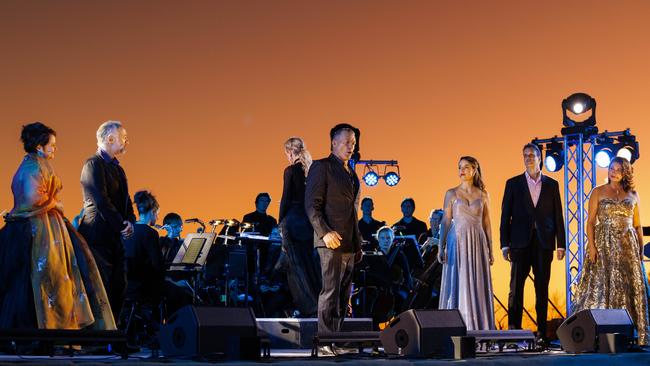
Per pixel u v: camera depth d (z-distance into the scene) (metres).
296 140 11.82
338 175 9.26
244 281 13.04
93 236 9.06
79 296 8.50
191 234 12.20
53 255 8.38
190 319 7.57
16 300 8.27
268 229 15.16
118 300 9.27
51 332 7.25
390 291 14.09
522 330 10.20
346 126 9.42
